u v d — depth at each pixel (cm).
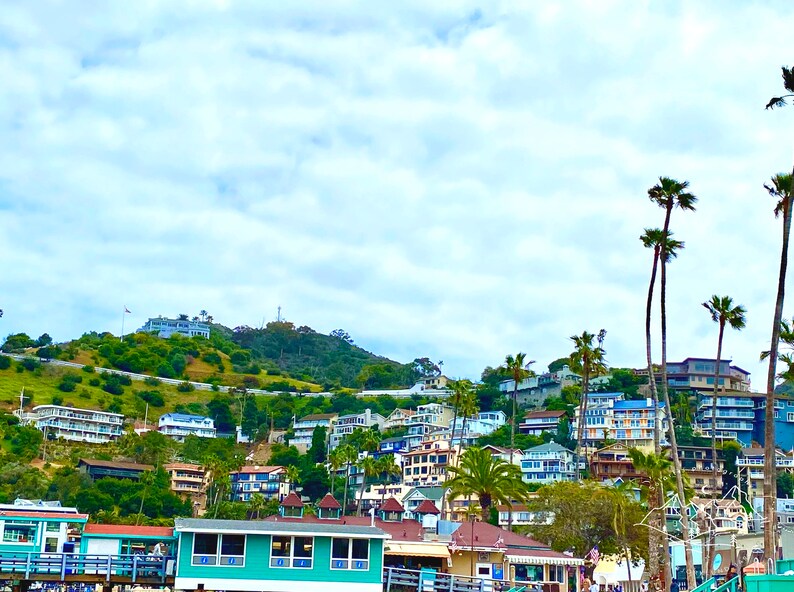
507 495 11312
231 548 6425
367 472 19575
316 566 6494
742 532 10556
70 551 6900
